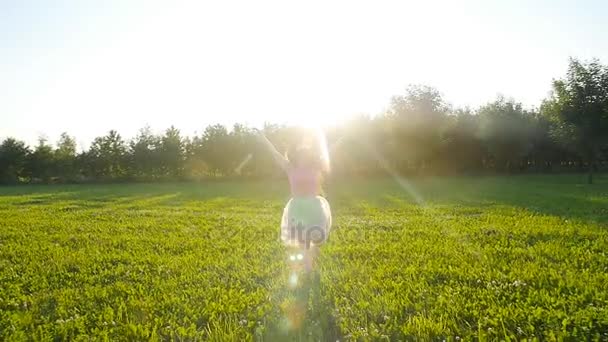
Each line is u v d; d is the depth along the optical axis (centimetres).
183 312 492
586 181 3459
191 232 1076
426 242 868
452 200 1841
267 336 425
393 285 563
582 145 3117
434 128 4866
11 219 1366
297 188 662
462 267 647
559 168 5356
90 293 565
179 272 671
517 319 438
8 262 759
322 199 670
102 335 428
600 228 988
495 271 616
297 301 519
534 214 1298
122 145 4862
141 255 799
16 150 4691
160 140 4872
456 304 486
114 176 4850
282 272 646
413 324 435
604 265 646
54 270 698
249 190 2980
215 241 943
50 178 4784
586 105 3048
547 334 401
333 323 459
